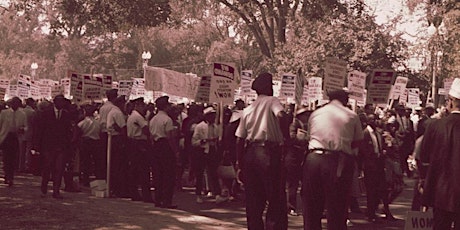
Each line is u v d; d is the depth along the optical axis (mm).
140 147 15906
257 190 9891
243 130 9945
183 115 23328
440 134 8727
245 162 9883
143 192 15961
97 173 18500
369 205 14336
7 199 14422
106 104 18234
